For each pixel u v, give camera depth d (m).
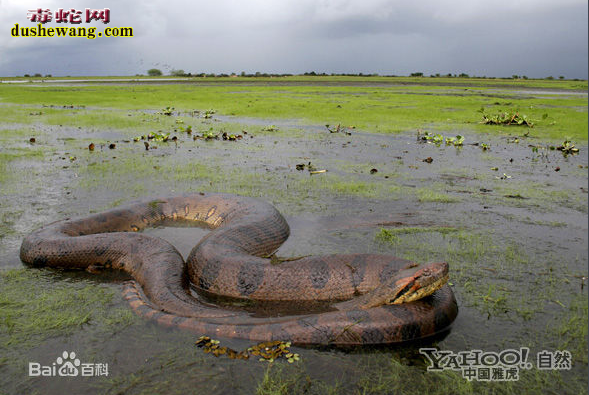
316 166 14.84
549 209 10.32
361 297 6.33
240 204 9.92
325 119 28.03
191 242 8.79
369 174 13.80
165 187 11.96
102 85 74.50
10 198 10.71
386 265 6.78
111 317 5.82
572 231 8.90
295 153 17.14
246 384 4.57
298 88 65.62
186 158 15.82
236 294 6.85
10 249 8.03
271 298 6.77
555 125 25.17
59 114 29.61
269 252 8.14
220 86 70.75
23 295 6.43
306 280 6.79
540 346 5.25
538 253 7.82
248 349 5.18
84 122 25.34
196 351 5.13
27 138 19.61
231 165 14.80
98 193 11.27
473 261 7.51
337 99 44.34
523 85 82.06
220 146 18.47
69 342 5.26
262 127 24.22
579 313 5.89
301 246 8.28
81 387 4.50
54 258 7.51
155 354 5.05
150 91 56.09
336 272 6.84
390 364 5.00
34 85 73.88
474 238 8.50
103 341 5.28
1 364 4.85
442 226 9.18
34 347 5.16
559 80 124.00
